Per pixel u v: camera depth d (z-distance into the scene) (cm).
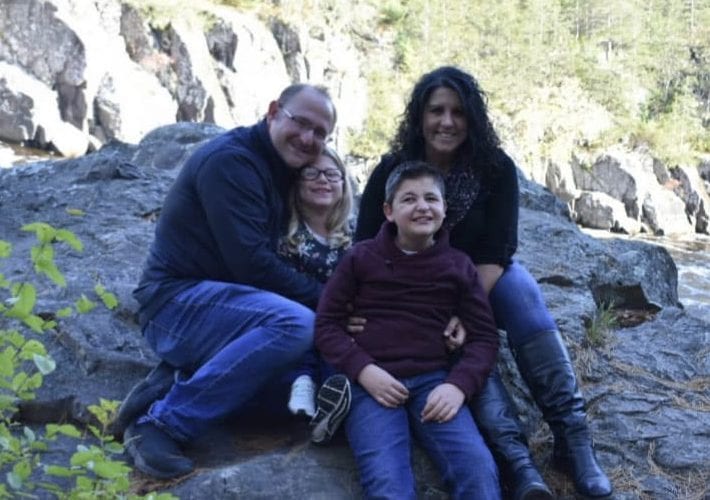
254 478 323
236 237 338
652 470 363
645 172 4644
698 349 457
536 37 5091
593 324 460
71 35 2702
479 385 328
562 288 502
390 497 303
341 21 4166
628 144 4881
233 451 342
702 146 5278
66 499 245
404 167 337
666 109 5572
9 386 242
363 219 369
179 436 327
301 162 363
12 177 638
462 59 4703
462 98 350
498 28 4912
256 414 361
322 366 354
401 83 4294
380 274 334
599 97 5159
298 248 365
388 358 329
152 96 2922
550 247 548
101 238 520
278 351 328
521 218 590
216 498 318
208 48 3167
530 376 351
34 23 2692
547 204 652
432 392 323
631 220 4316
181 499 317
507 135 4544
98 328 408
